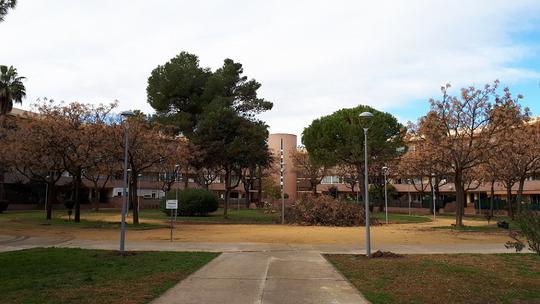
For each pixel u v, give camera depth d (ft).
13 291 28.96
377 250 53.78
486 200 192.13
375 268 39.63
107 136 93.66
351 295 28.89
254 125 138.10
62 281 32.42
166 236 73.36
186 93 162.40
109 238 68.23
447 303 26.91
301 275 36.09
